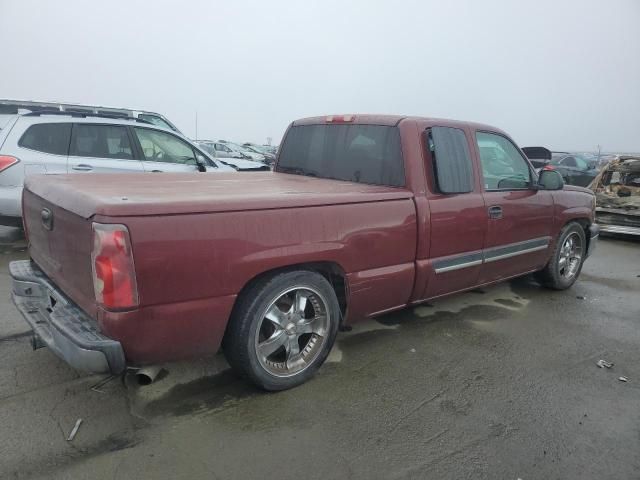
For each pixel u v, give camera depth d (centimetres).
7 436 257
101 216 228
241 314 283
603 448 270
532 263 500
